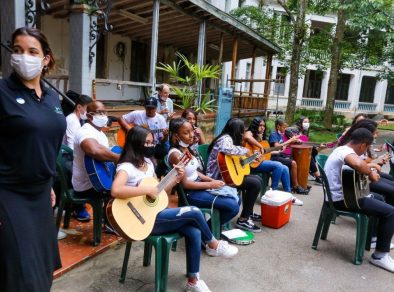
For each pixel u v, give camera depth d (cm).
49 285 185
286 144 533
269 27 1603
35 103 172
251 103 1178
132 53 1048
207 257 332
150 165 273
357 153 351
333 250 370
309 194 580
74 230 346
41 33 175
